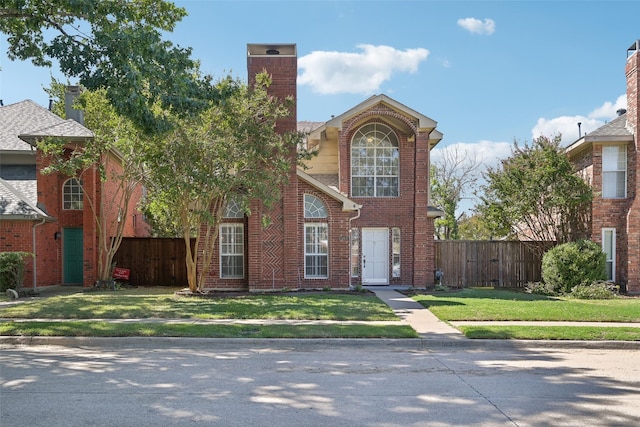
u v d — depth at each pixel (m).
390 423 5.47
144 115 11.17
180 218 17.05
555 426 5.40
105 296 16.78
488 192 22.02
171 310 13.23
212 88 12.43
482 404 6.16
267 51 19.25
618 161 20.03
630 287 19.28
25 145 21.94
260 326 11.09
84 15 11.29
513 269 22.09
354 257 19.94
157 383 7.05
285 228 18.17
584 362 8.73
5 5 11.18
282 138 16.97
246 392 6.61
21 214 18.45
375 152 20.08
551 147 20.12
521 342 10.17
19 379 7.25
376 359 8.87
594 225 19.91
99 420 5.50
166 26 13.13
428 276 20.47
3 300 15.80
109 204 21.97
